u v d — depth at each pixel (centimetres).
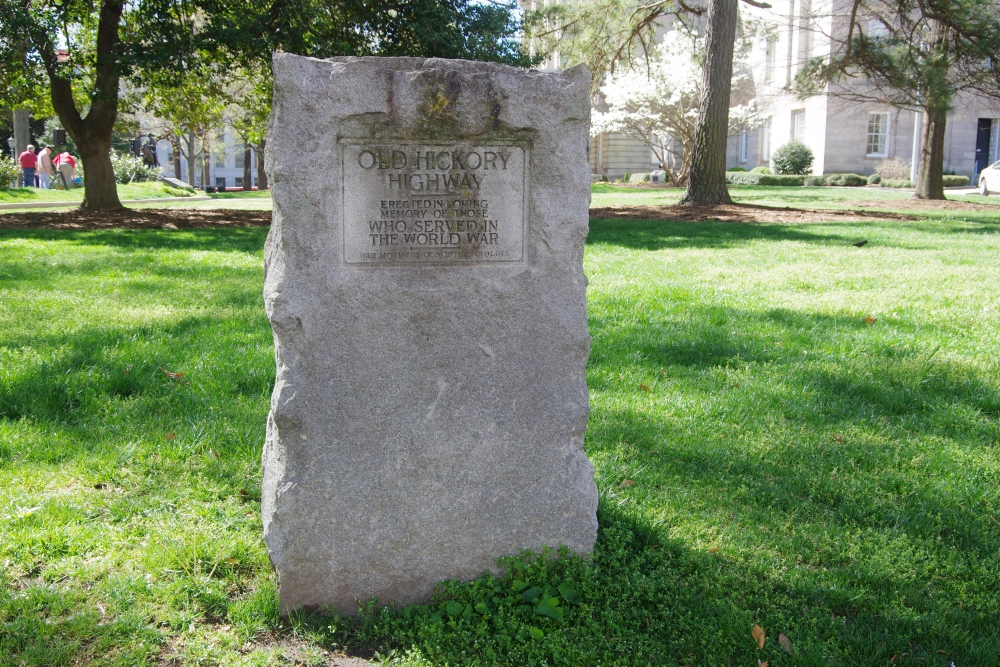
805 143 4050
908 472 425
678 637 293
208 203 2591
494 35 1582
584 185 302
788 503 391
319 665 279
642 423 485
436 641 287
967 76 1934
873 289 882
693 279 943
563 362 311
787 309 775
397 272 293
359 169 286
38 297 765
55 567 325
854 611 311
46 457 419
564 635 291
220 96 1981
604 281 927
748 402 524
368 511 302
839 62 2066
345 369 291
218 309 737
